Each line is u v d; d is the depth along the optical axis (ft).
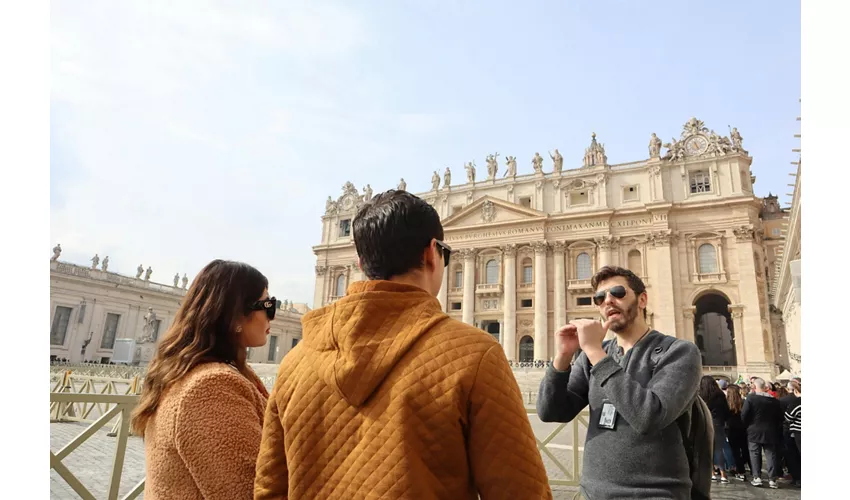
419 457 5.10
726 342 196.95
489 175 196.85
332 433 5.55
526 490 5.02
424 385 5.30
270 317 9.25
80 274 177.88
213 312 8.35
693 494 9.44
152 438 7.47
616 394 8.58
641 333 10.52
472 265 183.73
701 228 154.92
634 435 8.98
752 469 33.76
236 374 7.82
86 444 35.27
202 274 8.84
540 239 173.27
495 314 176.24
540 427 56.03
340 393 5.53
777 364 149.69
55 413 46.32
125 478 26.37
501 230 181.68
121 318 189.47
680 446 9.01
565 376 10.62
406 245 6.35
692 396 8.83
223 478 6.77
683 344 9.47
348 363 5.46
